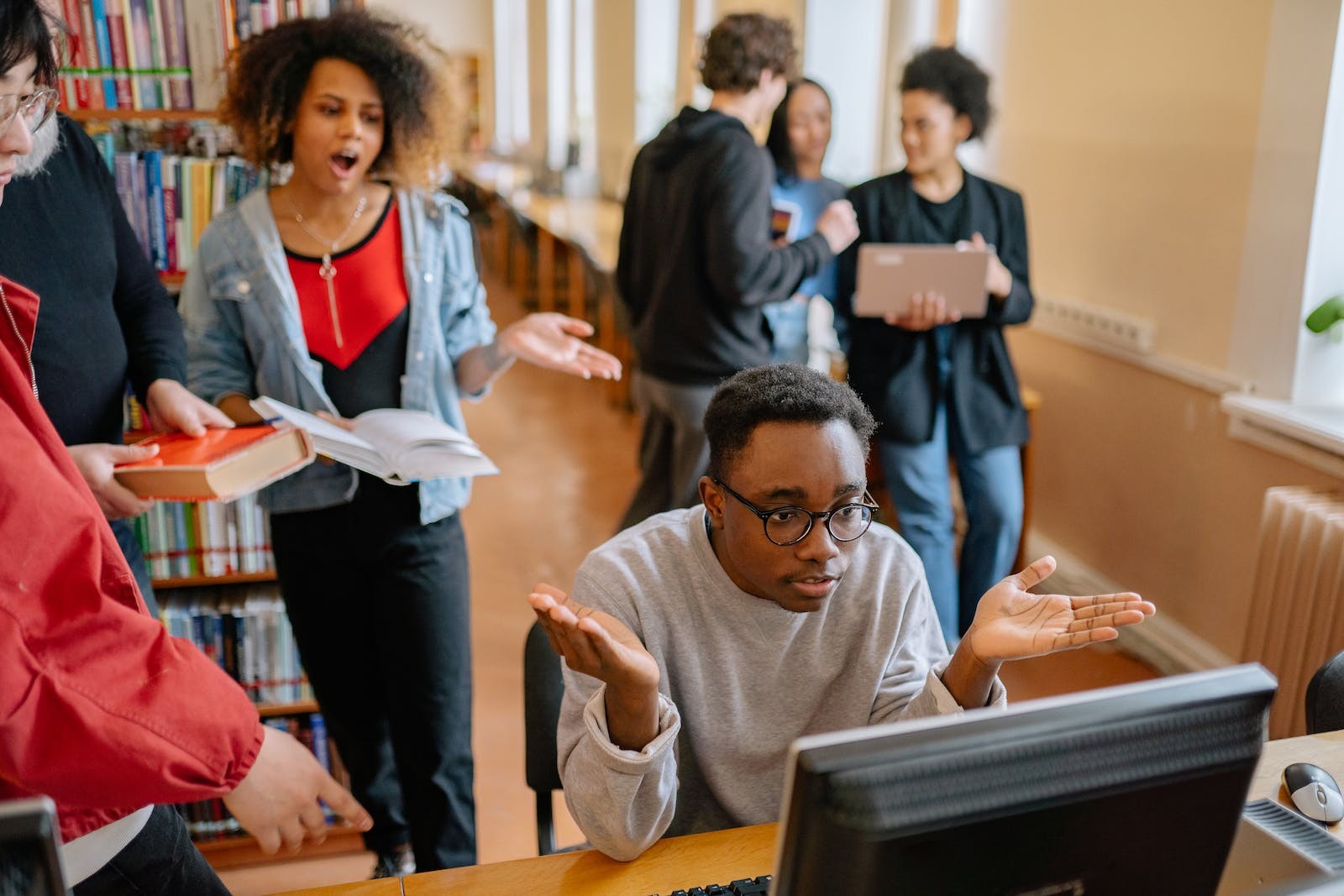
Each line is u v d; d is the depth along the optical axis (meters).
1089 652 3.50
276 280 2.07
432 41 2.18
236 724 1.08
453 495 2.16
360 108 2.04
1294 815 1.31
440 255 2.18
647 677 1.17
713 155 2.95
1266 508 2.73
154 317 1.98
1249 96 2.97
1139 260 3.46
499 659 3.51
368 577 2.16
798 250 3.00
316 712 2.64
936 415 3.12
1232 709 0.93
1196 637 3.29
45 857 0.70
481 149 13.45
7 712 0.98
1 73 1.07
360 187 2.16
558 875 1.29
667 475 3.50
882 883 0.84
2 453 1.01
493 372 2.21
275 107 2.02
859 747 0.83
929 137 3.04
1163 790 0.90
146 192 2.44
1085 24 3.66
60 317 1.74
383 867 2.47
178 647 1.09
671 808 1.32
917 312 2.96
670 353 3.19
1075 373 3.81
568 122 10.94
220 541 2.56
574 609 1.19
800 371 1.33
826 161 5.77
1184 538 3.32
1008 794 0.85
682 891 1.22
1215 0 3.07
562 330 2.16
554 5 10.77
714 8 6.55
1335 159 2.77
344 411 2.14
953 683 1.29
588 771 1.25
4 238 1.68
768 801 1.49
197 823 2.58
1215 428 3.17
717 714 1.45
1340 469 2.69
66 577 1.03
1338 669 1.65
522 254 8.65
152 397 1.87
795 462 1.25
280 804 1.13
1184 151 3.23
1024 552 3.71
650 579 1.43
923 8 4.81
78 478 1.15
